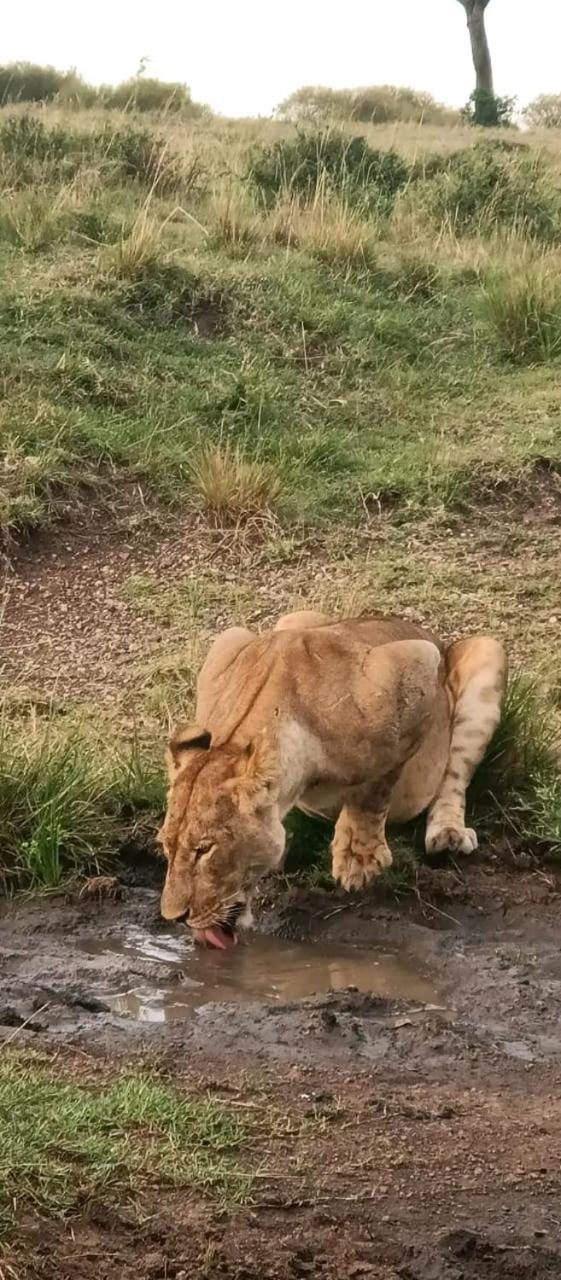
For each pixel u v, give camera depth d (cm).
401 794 604
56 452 949
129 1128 370
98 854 602
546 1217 356
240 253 1295
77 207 1323
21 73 2900
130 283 1164
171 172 1556
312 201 1470
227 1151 371
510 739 644
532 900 577
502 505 946
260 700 533
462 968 526
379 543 913
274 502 939
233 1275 320
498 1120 406
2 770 622
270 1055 444
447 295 1275
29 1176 340
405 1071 438
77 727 680
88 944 544
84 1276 312
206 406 1038
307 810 589
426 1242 339
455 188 1557
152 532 921
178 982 509
